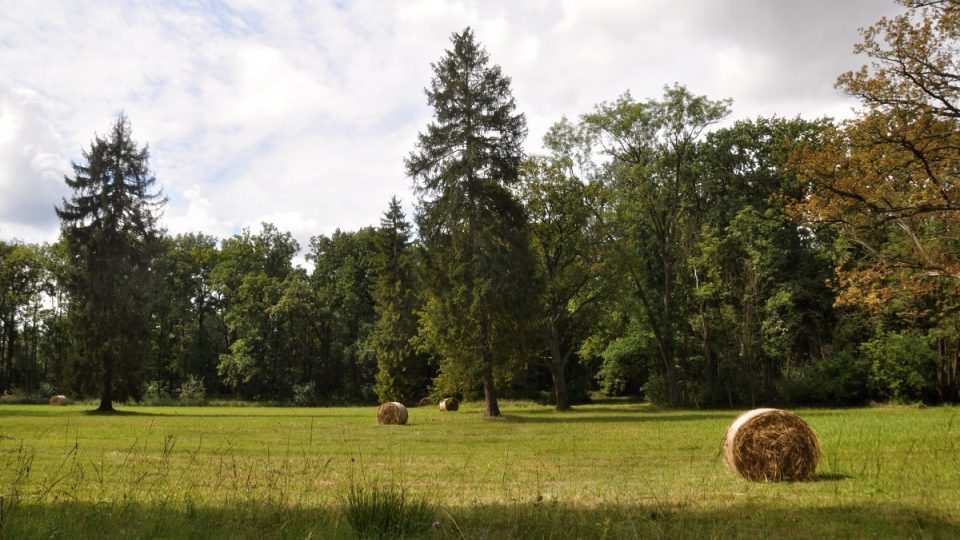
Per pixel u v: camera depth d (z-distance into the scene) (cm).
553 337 4253
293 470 1258
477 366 3200
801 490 976
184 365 7156
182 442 1889
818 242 4438
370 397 6662
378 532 617
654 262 5012
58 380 6222
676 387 4503
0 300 6391
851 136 1822
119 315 4153
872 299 1923
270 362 6688
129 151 4344
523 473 1224
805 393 4188
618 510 780
